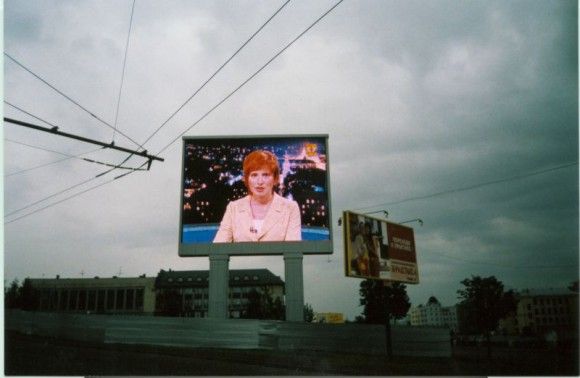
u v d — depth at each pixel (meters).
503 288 32.78
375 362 20.72
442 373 19.08
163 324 23.58
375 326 24.89
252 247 30.09
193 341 23.25
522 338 56.56
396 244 26.09
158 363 17.45
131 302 78.06
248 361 19.08
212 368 16.97
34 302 61.06
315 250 30.12
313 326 24.11
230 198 30.97
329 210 30.98
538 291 94.94
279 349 23.30
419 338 25.50
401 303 37.62
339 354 23.05
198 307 89.81
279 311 63.09
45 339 23.34
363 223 24.48
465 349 43.97
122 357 18.66
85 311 77.12
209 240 30.22
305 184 31.38
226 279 29.58
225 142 32.03
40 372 15.09
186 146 31.89
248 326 23.48
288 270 29.75
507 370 21.23
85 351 19.97
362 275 23.34
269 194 31.05
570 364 24.20
